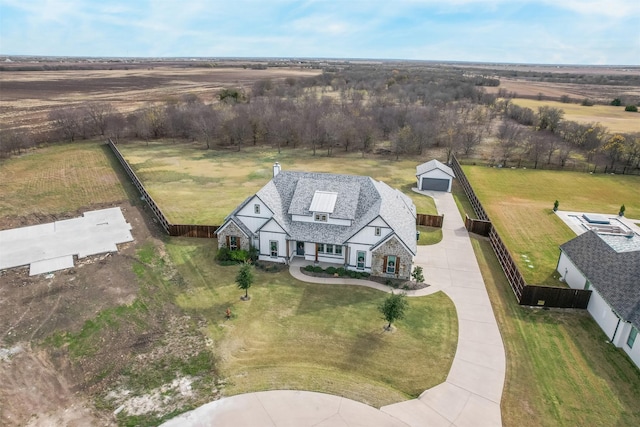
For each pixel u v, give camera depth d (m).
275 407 20.56
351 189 35.94
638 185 59.66
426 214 45.44
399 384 22.38
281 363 23.81
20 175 58.88
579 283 31.19
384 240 32.06
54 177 58.34
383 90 135.88
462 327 27.31
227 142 82.19
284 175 37.97
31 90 146.50
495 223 45.28
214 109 92.19
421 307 29.44
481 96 129.62
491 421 20.16
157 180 58.09
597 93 172.75
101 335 26.08
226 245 36.06
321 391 21.67
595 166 67.06
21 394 21.48
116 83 178.38
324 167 66.06
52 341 25.48
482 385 22.42
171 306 29.19
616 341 25.62
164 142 82.50
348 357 24.34
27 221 43.41
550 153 69.62
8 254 35.94
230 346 25.19
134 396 21.41
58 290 30.75
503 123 91.38
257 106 92.56
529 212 48.72
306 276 33.25
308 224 34.81
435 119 87.44
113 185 55.31
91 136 84.25
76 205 48.16
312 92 140.12
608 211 49.44
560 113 91.50
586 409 20.98
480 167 68.44
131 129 85.44
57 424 19.67
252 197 34.53
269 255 35.44
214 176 60.50
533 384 22.59
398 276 33.03
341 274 33.41
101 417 20.08
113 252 36.72
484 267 35.59
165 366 23.55
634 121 100.56
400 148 74.25
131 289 31.14
